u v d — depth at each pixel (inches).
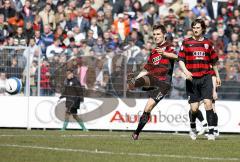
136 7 3474.4
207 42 1859.0
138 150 1547.7
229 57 2618.1
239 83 2608.3
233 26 3400.6
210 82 1860.2
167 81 1835.6
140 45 3198.8
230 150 1585.9
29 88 2576.3
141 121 1846.7
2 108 2583.7
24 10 3316.9
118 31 3316.9
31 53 2578.7
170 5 3654.0
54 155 1407.5
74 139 1862.7
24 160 1310.3
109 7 3449.8
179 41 3181.6
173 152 1514.5
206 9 3599.9
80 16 3331.7
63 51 2974.9
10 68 2573.8
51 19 3314.5
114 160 1334.9
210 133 1900.8
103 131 2490.2
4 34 3201.3
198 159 1379.2
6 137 1934.1
